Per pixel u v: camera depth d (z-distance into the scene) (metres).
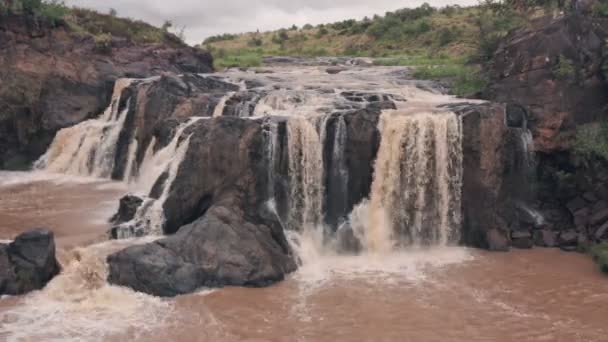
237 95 29.27
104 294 17.41
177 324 16.16
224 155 21.59
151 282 17.73
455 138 23.34
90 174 32.78
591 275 20.27
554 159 25.45
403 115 23.53
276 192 22.86
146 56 42.59
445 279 19.83
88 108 37.03
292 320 16.64
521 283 19.56
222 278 18.55
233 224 19.97
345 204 23.36
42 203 25.92
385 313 17.23
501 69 29.03
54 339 15.08
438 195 23.50
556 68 26.12
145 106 30.12
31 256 17.66
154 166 25.08
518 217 24.34
